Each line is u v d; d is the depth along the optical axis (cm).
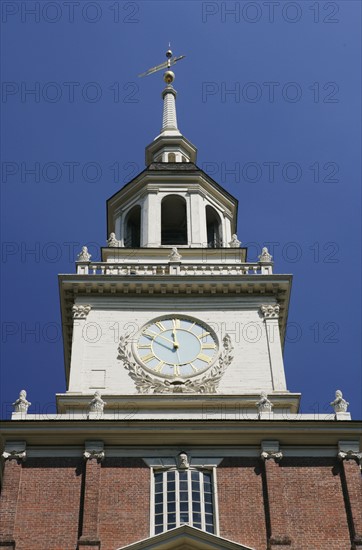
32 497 4422
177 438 4625
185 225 6366
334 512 4391
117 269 5622
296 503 4419
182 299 5450
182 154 6975
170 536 4228
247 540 4300
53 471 4522
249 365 5159
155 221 6172
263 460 4556
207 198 6419
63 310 5466
